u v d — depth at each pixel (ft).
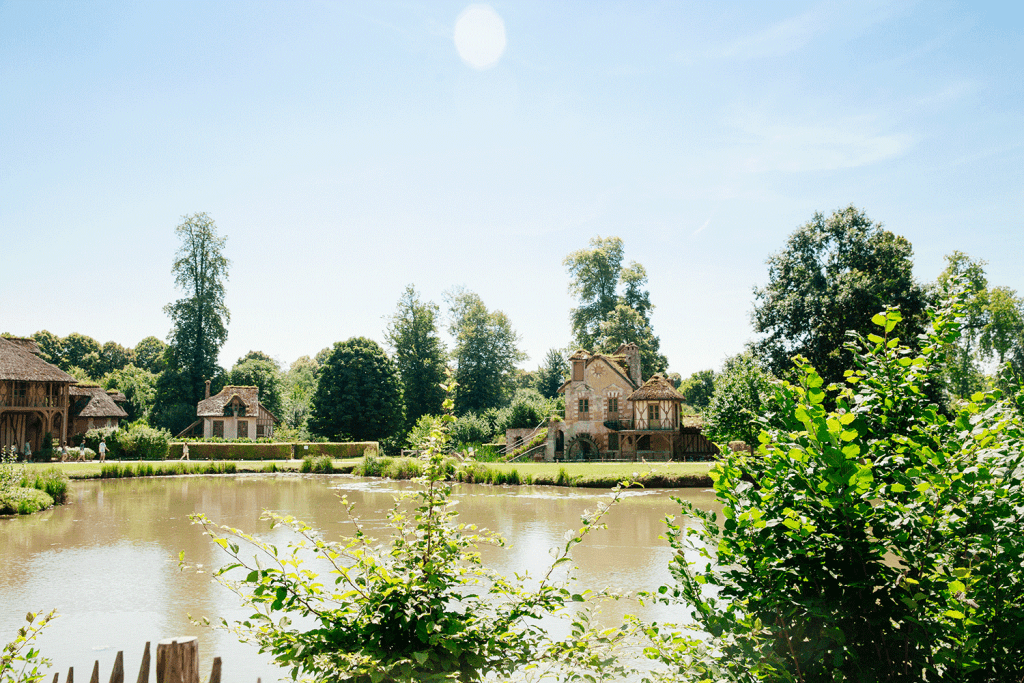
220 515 69.26
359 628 11.60
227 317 225.35
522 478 99.19
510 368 239.50
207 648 27.02
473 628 12.32
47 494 78.54
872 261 112.68
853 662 10.59
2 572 42.75
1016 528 9.67
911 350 12.31
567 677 12.35
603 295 213.25
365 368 196.85
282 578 11.72
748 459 11.63
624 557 44.68
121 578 40.60
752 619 10.66
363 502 80.12
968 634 9.33
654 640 12.00
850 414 9.74
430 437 13.24
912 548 10.29
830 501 9.79
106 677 24.53
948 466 10.01
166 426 204.44
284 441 193.47
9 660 13.39
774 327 119.55
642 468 104.17
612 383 151.64
